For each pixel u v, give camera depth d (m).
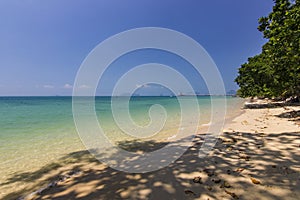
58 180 4.57
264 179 3.40
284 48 9.84
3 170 5.60
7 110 32.59
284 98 30.00
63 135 11.23
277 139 6.21
